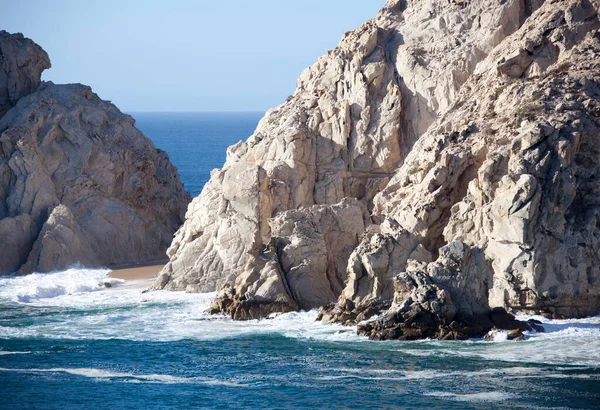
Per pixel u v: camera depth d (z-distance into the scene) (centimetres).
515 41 8662
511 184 7081
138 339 7019
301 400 5634
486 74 8594
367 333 6875
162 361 6462
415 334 6712
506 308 7100
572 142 7194
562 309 7131
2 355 6656
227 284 7900
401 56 9244
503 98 8069
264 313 7588
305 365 6262
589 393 5575
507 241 7075
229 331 7175
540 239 7050
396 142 8981
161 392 5853
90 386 5991
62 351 6744
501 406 5400
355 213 8219
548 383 5744
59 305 8281
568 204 7119
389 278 7275
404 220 7800
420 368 6078
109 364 6431
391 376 5966
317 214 8106
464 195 7819
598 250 7169
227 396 5753
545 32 8462
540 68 8281
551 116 7419
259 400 5669
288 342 6806
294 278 7781
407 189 8188
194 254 8769
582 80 7775
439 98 8981
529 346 6444
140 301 8294
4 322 7625
